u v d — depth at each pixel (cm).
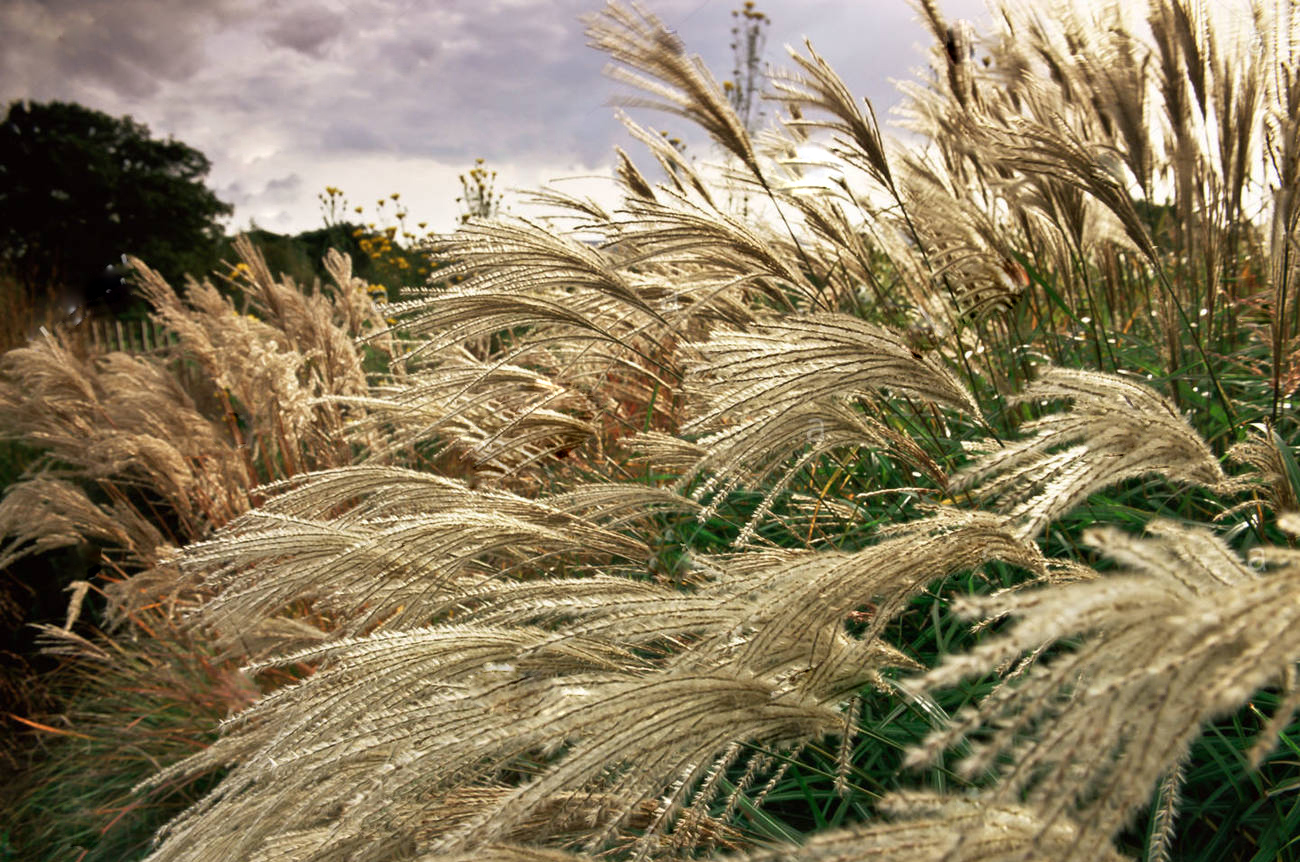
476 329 321
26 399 594
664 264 401
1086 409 150
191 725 405
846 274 368
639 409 460
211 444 552
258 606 246
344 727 182
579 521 288
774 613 147
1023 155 285
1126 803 87
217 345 643
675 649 240
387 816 158
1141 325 398
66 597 558
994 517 155
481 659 189
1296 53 254
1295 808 176
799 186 348
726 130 325
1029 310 401
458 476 471
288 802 186
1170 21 284
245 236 666
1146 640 91
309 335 595
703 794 171
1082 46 309
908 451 234
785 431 199
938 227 351
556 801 176
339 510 462
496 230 311
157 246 2595
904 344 193
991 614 94
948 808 112
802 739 168
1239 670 80
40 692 496
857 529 279
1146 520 243
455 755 149
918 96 386
